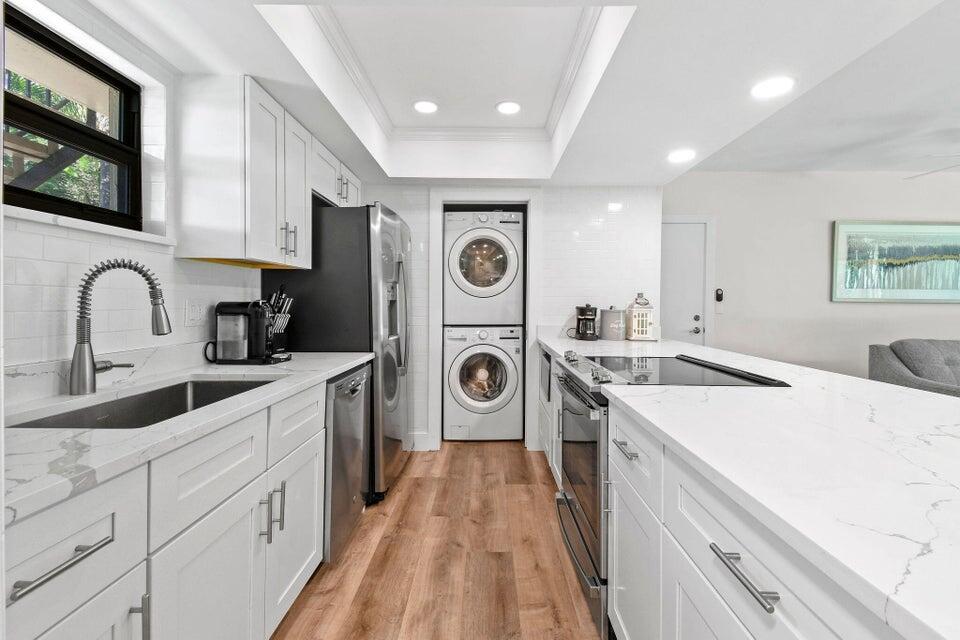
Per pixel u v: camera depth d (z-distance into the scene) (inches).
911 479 28.4
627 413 52.0
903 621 16.5
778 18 56.7
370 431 103.0
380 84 103.2
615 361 88.3
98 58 62.3
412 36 84.3
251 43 64.9
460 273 150.6
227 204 73.3
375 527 93.7
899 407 48.1
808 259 177.6
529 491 112.0
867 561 19.5
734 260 177.2
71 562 29.0
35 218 50.4
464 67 95.2
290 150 88.3
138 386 60.3
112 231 59.9
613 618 58.9
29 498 25.8
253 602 53.0
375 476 103.6
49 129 56.2
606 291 143.8
